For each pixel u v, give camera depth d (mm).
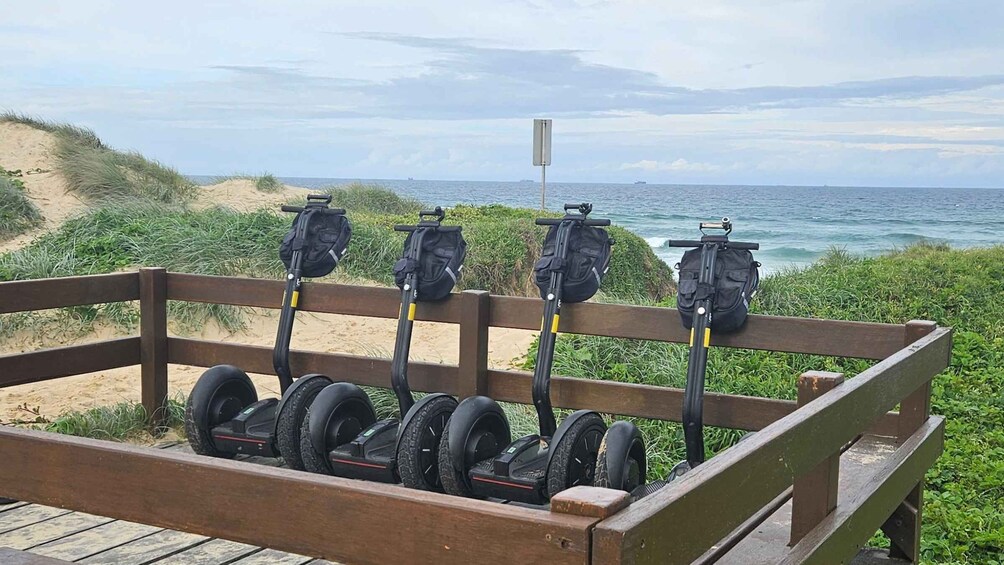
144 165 15023
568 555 1363
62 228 10281
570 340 6852
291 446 4027
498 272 11266
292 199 15719
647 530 1399
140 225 9977
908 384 3094
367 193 16906
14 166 14602
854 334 3807
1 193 12180
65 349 4691
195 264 9047
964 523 4418
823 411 2256
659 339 4090
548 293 4016
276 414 4062
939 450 3729
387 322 8867
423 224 4383
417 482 3660
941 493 4883
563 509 1418
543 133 13906
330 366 4680
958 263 10055
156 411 5078
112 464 1772
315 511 1589
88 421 5051
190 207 13875
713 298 3846
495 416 3734
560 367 6254
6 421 5496
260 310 8641
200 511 1693
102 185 13797
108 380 6617
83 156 14516
